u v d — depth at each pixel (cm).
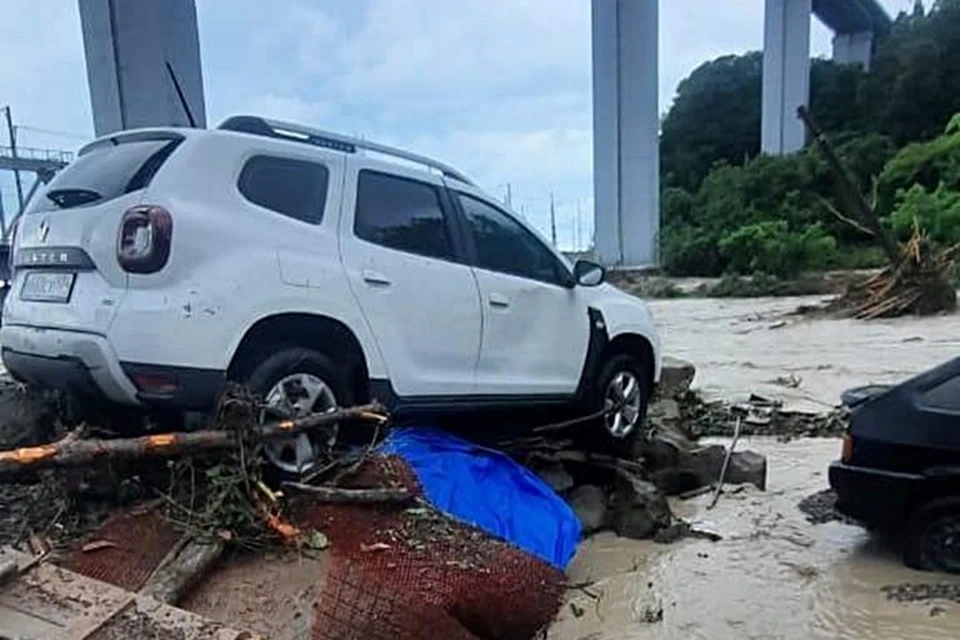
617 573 478
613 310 618
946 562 470
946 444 461
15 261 452
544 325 554
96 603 239
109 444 331
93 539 352
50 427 442
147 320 371
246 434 378
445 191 511
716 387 1152
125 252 379
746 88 7312
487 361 515
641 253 3991
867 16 7238
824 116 6556
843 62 7169
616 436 619
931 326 1928
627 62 3838
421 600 305
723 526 563
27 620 230
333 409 423
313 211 436
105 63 1397
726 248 4466
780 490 649
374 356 447
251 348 405
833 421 889
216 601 331
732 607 431
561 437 610
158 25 1395
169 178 389
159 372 374
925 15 7181
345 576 315
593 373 596
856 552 509
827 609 427
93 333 381
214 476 371
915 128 6056
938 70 6041
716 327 2159
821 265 4262
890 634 397
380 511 369
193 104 1454
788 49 5800
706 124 7306
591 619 416
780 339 1797
